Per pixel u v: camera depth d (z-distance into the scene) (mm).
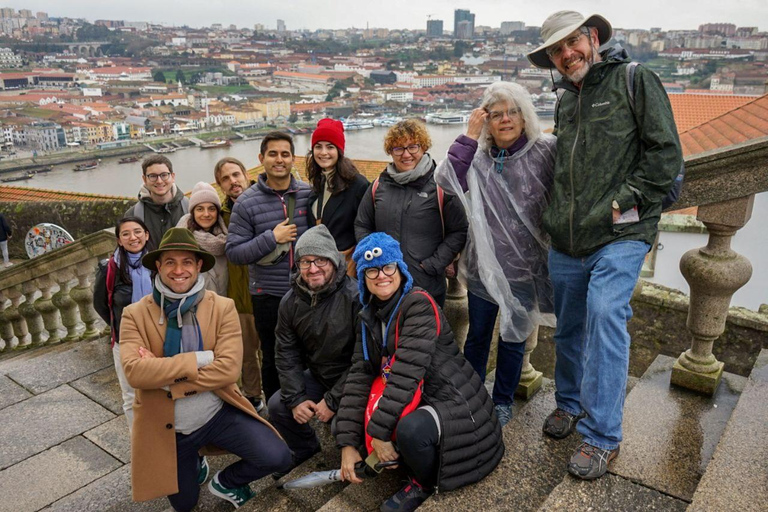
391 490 2438
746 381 2807
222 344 2641
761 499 1867
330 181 3260
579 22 2105
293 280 2748
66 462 3590
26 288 6043
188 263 2584
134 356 2523
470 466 2252
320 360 2814
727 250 2588
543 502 2166
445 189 2609
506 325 2662
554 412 2652
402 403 2230
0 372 4777
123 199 11500
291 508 2527
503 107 2465
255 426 2744
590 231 2174
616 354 2096
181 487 2789
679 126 12578
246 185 3785
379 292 2369
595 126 2158
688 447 2314
